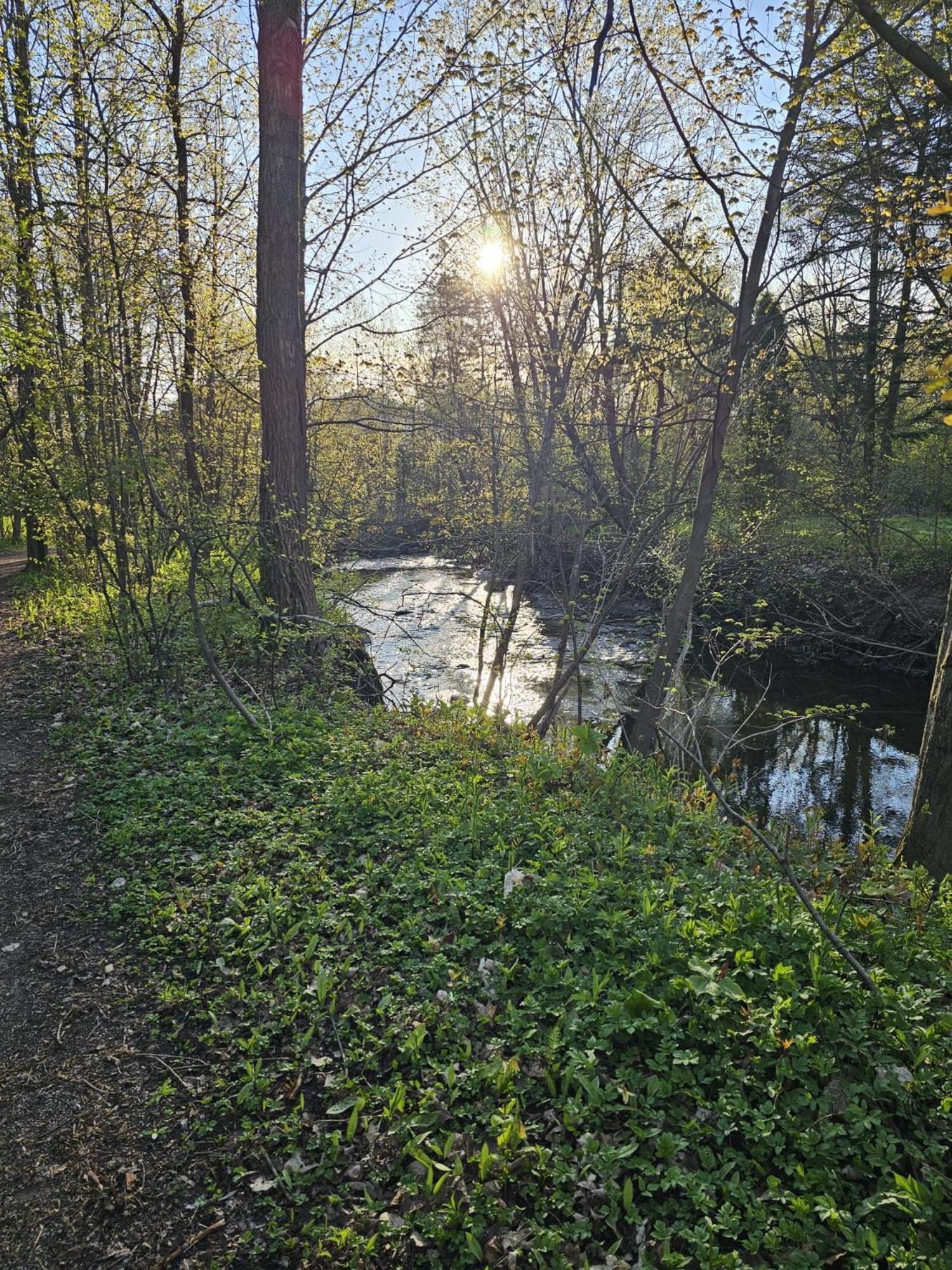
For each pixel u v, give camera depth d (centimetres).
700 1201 306
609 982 420
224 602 1031
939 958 459
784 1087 355
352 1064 388
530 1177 327
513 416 1213
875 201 1094
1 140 876
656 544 1425
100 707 914
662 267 1076
